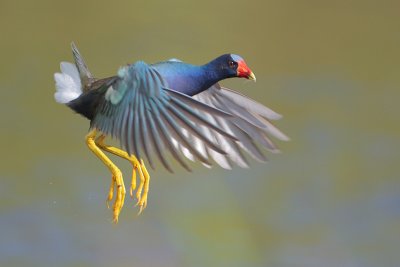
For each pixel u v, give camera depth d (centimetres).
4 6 2081
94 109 858
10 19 2022
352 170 1540
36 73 1791
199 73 912
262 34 2036
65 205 1393
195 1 2170
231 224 1399
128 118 789
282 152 1576
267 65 1906
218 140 913
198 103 769
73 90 898
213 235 1377
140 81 793
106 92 823
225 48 1948
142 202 893
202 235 1373
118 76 813
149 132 771
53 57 1864
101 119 825
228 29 2039
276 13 2152
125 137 780
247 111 946
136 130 777
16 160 1498
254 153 910
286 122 1666
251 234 1382
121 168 1467
